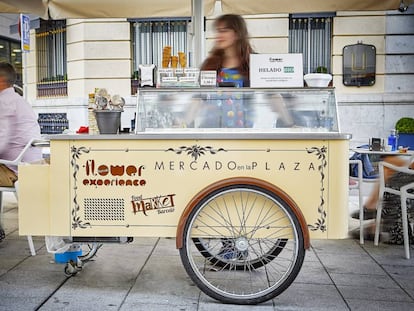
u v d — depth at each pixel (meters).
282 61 3.50
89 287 3.71
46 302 3.43
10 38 13.20
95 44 9.29
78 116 9.42
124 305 3.38
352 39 8.73
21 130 4.77
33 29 10.20
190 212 3.30
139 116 3.46
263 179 3.30
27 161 4.78
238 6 5.98
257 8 5.98
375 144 5.49
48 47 10.06
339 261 4.43
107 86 9.31
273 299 3.51
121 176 3.38
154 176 3.36
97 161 3.38
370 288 3.75
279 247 3.87
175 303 3.42
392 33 8.66
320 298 3.54
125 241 3.50
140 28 9.30
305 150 3.30
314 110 3.46
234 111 3.50
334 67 8.77
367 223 5.28
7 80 4.76
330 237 3.33
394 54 8.68
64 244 3.58
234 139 3.30
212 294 3.39
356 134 8.73
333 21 8.78
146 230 3.40
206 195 3.28
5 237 5.15
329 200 3.31
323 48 8.89
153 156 3.35
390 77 8.72
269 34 8.86
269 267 4.11
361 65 8.70
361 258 4.53
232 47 4.02
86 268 4.15
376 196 5.28
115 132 3.58
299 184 3.32
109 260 4.37
